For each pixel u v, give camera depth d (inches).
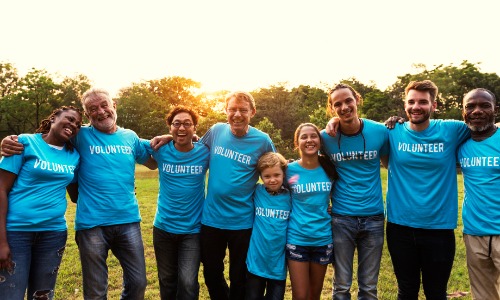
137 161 175.2
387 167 179.2
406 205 152.8
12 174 136.6
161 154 169.0
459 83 1951.3
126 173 157.2
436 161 149.8
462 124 154.1
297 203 159.8
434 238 150.4
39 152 140.0
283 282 159.8
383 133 161.2
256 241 160.2
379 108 2052.2
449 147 151.9
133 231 156.6
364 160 158.4
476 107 143.4
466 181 151.0
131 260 155.9
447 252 150.6
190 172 167.2
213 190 164.9
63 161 144.8
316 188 157.5
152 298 197.8
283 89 2065.7
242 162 164.1
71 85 2405.3
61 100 2123.5
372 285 158.1
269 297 158.7
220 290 171.9
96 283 149.6
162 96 2513.5
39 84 1839.3
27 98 1819.6
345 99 153.6
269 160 159.9
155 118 1851.6
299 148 161.8
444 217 149.8
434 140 150.6
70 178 147.0
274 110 1932.8
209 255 166.4
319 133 162.6
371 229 156.8
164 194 168.7
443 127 153.3
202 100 2501.2
